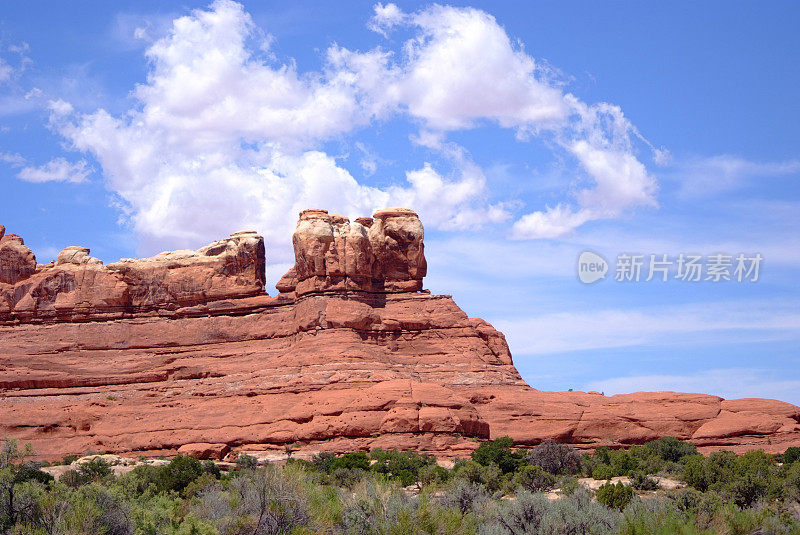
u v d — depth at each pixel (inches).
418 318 4377.5
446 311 4439.0
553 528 1186.6
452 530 1130.0
